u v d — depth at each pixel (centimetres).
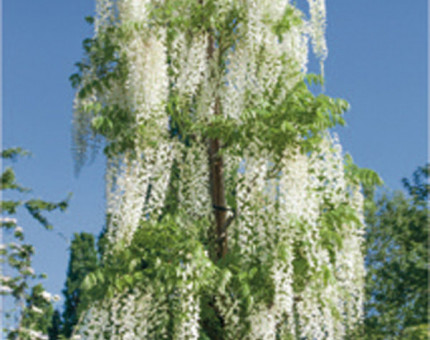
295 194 642
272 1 745
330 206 710
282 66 747
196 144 789
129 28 732
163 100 718
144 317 685
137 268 711
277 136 663
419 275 1318
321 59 768
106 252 660
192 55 737
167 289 685
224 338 719
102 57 779
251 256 651
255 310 656
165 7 782
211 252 776
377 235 1427
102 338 662
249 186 659
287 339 699
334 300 748
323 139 702
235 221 741
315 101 683
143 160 691
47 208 841
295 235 643
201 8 761
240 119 699
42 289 825
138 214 653
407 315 1315
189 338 638
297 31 782
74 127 789
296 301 699
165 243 668
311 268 655
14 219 833
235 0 757
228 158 805
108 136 755
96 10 767
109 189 679
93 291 673
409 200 1450
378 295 1356
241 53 734
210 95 762
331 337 677
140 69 699
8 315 802
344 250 707
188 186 771
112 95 779
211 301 730
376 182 736
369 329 1257
